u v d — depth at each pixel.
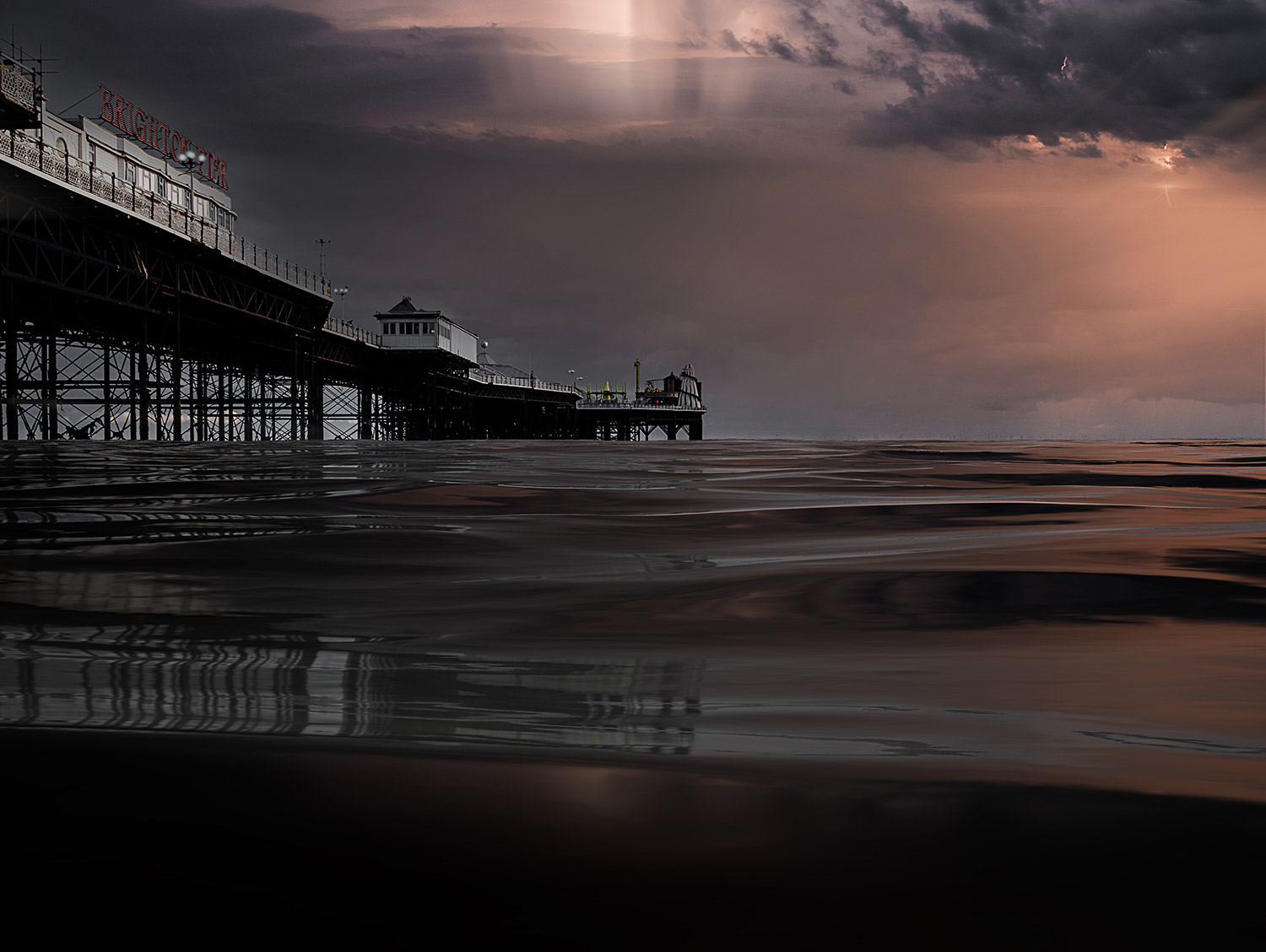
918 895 1.33
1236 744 2.32
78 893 1.32
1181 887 1.36
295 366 85.00
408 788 1.83
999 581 5.52
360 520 9.45
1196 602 4.80
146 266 59.22
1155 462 27.14
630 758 2.12
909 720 2.61
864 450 42.56
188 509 10.48
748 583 5.57
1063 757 2.14
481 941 1.18
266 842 1.52
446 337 120.00
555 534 8.36
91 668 3.31
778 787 1.83
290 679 3.18
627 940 1.19
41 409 64.25
